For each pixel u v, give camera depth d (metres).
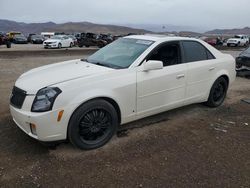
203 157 3.89
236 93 7.54
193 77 5.18
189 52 5.20
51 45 30.33
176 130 4.79
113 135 4.31
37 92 3.69
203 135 4.63
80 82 3.82
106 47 5.32
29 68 11.95
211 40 41.34
